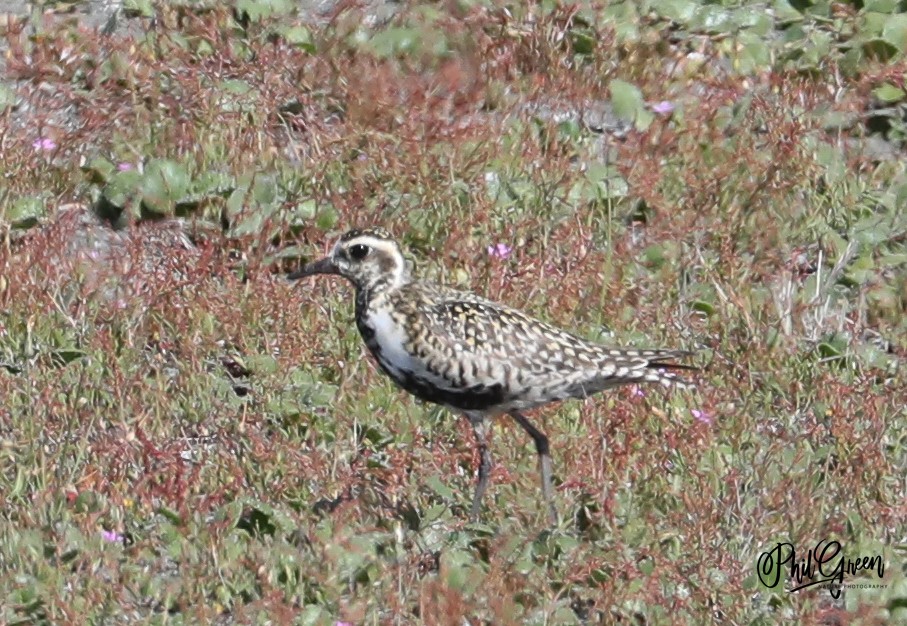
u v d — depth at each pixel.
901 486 14.95
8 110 19.77
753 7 22.09
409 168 18.73
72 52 20.48
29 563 13.26
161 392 15.46
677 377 14.95
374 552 13.62
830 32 21.89
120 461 14.52
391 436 15.31
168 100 19.70
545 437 14.71
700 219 18.53
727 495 14.50
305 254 17.92
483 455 14.71
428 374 14.77
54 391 15.33
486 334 14.64
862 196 19.27
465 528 14.04
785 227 18.58
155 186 18.33
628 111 20.17
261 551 13.51
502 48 20.92
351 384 15.98
